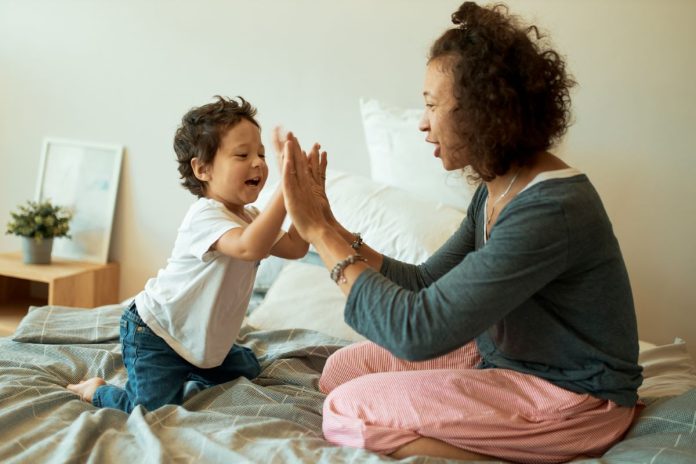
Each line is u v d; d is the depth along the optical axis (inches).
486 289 44.9
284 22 108.6
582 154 97.5
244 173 61.3
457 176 93.5
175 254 63.1
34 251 113.1
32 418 53.7
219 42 112.1
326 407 52.4
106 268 118.0
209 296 60.4
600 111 96.0
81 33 119.2
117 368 67.0
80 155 121.6
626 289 49.6
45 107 123.1
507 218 47.0
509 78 45.7
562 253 45.7
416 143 97.0
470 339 46.5
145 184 119.0
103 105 119.6
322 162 59.1
